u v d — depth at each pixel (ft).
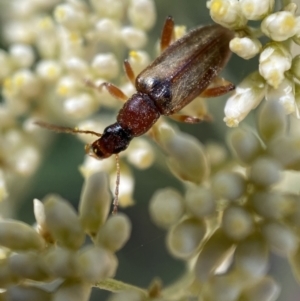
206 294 0.18
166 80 0.20
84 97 0.21
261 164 0.18
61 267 0.18
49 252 0.18
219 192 0.18
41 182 0.23
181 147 0.19
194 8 0.23
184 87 0.20
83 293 0.18
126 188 0.21
